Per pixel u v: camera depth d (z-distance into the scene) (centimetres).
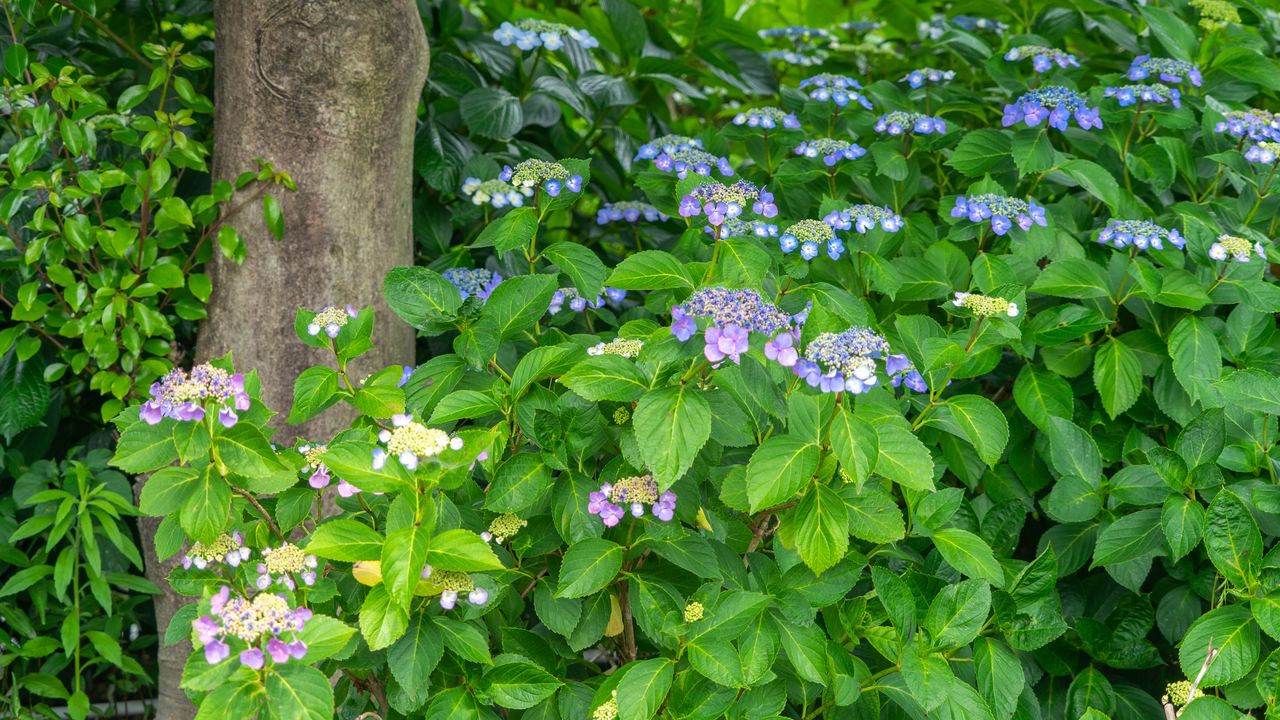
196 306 308
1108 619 274
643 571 235
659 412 200
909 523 262
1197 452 254
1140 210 320
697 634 213
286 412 303
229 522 215
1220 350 275
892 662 240
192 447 193
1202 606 271
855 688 226
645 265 228
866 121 354
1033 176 331
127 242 296
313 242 299
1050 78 355
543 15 465
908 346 268
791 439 207
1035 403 282
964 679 251
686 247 285
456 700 213
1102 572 289
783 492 202
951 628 226
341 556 198
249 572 205
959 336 267
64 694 300
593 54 459
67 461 314
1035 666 276
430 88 379
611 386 208
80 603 317
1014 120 313
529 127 424
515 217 269
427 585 205
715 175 330
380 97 295
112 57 365
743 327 196
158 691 325
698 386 221
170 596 308
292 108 290
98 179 288
